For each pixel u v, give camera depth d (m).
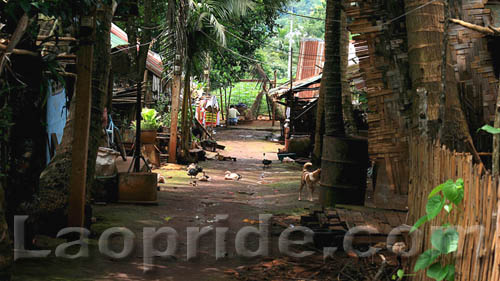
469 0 7.84
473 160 7.02
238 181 16.20
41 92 6.31
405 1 7.48
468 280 3.52
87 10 6.72
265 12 32.50
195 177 16.53
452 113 7.12
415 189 5.02
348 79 14.54
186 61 20.92
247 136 36.94
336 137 9.51
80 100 7.23
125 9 8.46
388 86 8.18
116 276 5.86
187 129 20.91
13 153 6.29
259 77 40.53
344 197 9.37
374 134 8.27
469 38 7.82
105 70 8.24
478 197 3.45
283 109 47.44
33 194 6.58
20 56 6.13
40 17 8.13
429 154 4.52
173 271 6.31
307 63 39.97
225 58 35.03
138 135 11.38
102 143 13.05
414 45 7.28
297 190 14.09
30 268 5.72
